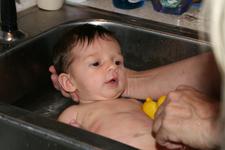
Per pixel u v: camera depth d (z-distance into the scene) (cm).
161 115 54
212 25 24
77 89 92
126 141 80
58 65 93
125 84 92
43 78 92
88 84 90
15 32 86
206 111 51
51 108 95
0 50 81
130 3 105
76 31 92
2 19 85
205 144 49
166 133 53
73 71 91
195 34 93
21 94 87
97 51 90
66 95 95
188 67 87
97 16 102
